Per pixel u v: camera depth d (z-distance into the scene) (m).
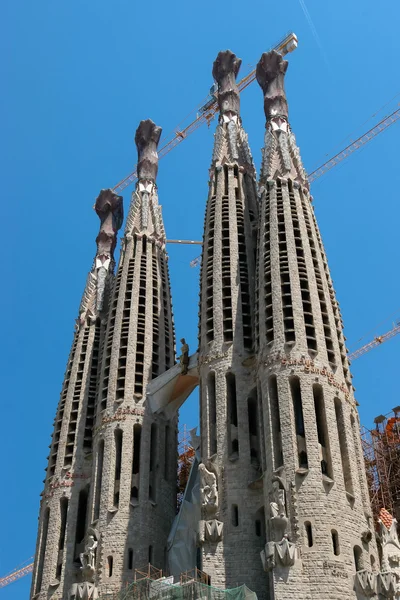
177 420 89.88
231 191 93.69
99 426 85.31
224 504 69.31
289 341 71.62
